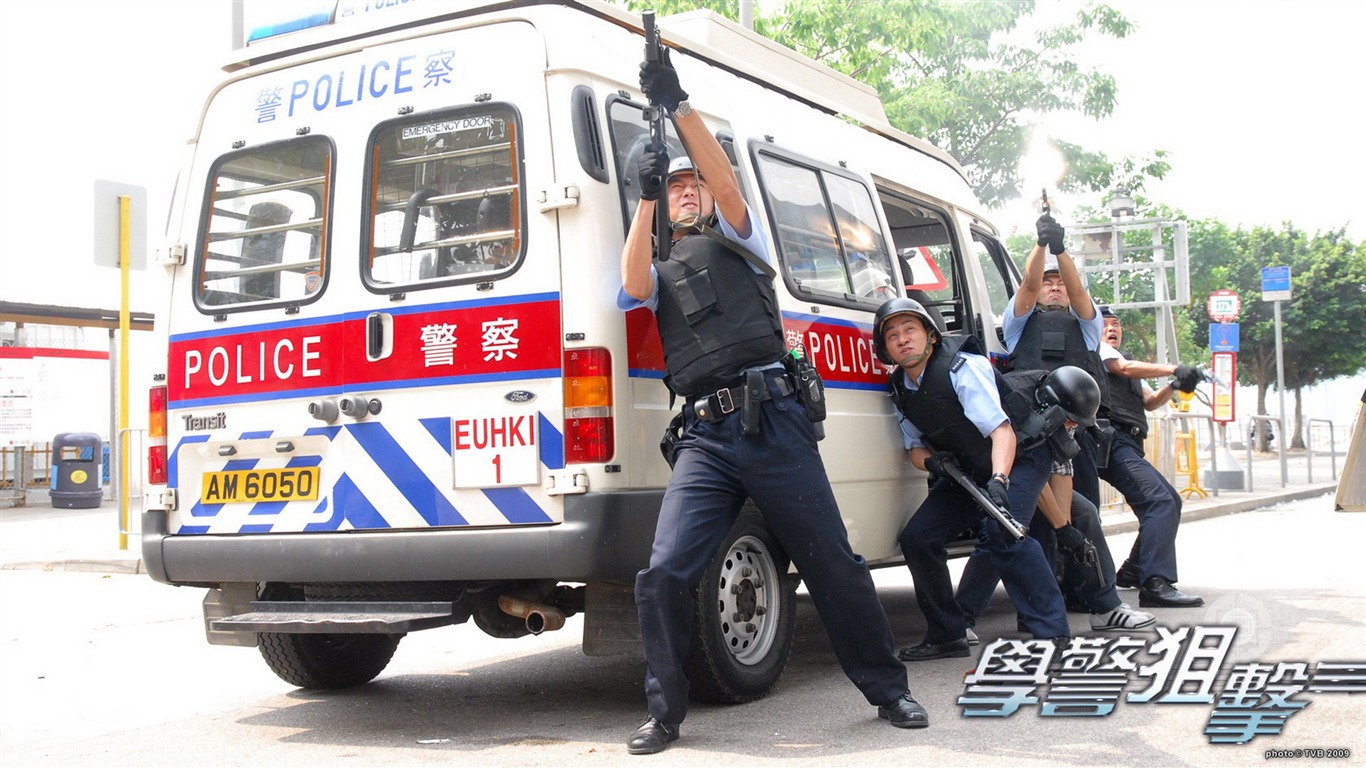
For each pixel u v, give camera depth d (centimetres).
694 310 448
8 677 666
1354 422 494
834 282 615
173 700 600
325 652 589
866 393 618
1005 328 697
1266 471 2462
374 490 500
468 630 791
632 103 509
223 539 526
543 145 481
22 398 2136
